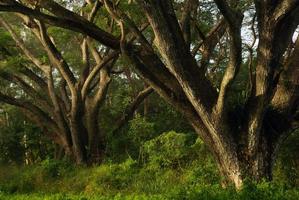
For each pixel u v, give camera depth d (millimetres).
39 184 18484
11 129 30531
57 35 21344
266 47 11891
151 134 21906
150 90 22938
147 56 12844
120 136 22875
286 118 12906
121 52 12867
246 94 13430
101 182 16828
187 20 13750
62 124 22688
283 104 12867
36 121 23422
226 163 12594
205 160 17344
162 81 12977
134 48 12859
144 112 29328
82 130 22078
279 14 11602
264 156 12688
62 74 21156
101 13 18281
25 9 12492
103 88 22078
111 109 26922
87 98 22406
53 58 20844
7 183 18828
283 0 11562
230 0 13641
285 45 12109
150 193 14219
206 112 12359
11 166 25484
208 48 14438
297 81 12688
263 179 11914
